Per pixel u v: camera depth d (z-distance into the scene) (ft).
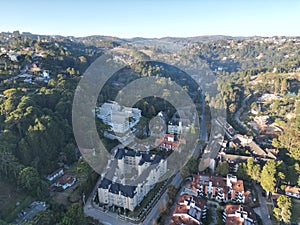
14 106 358.84
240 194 278.67
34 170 269.64
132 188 264.11
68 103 414.41
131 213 257.55
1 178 269.44
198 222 229.86
